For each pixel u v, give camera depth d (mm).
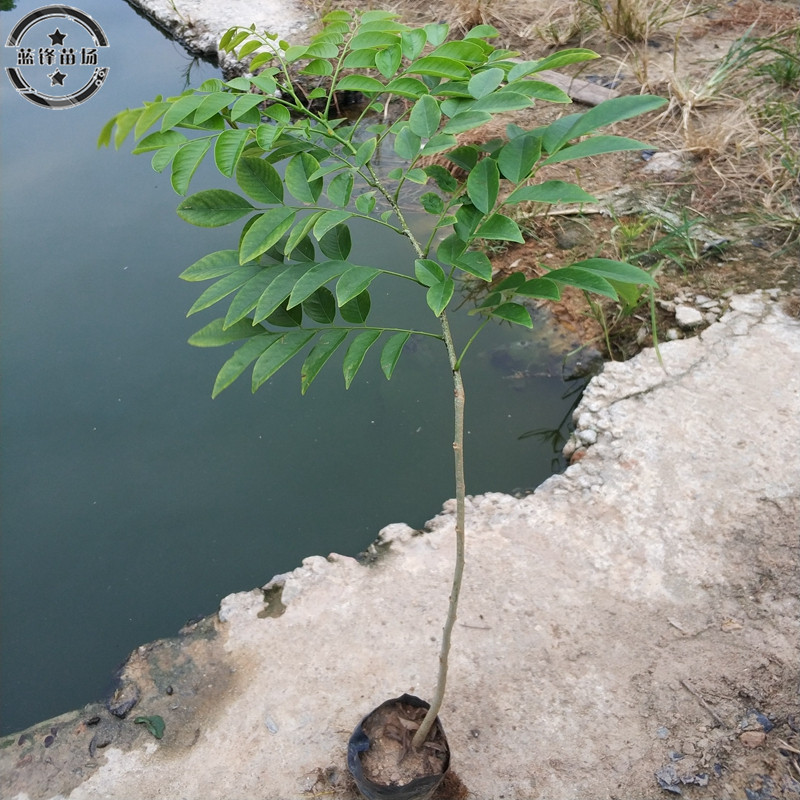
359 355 1624
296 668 2434
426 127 1626
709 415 3072
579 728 2242
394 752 2061
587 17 5707
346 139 1824
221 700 2375
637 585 2574
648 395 3182
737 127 4453
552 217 4152
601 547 2693
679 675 2338
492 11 5863
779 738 2182
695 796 2088
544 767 2166
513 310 1460
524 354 3596
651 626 2465
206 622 2602
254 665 2455
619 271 1493
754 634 2414
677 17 5605
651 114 4750
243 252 1558
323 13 6234
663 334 3475
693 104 4703
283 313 1712
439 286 1492
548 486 2926
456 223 1612
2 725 2443
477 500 2920
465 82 1709
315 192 1706
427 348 3643
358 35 1743
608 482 2893
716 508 2764
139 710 2369
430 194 1747
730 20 5574
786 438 2957
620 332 3576
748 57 4977
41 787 2213
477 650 2436
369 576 2676
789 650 2363
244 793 2158
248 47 1930
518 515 2826
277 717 2316
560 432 3250
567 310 3729
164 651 2523
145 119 1531
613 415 3123
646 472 2906
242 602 2641
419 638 2479
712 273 3689
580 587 2584
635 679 2340
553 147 1582
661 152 4461
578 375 3480
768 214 3939
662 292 3629
